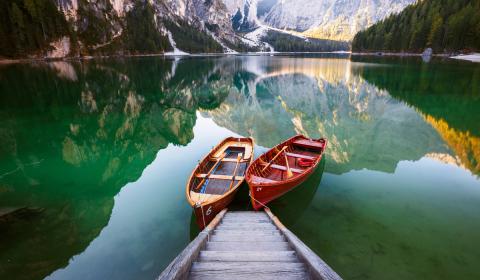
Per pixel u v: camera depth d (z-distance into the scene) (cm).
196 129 1972
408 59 8938
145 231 812
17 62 7775
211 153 1174
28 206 948
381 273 654
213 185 988
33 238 782
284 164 1202
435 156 1388
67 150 1509
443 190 1027
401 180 1106
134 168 1268
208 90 3603
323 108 2570
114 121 2070
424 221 846
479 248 728
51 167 1292
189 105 2716
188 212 907
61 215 899
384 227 817
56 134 1761
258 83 4188
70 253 725
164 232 806
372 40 14162
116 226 833
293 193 1017
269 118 2284
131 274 659
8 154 1450
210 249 556
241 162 1158
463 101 2567
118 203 962
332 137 1745
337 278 327
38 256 714
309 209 916
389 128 1891
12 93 2953
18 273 665
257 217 816
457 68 5362
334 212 897
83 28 12688
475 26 8538
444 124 1936
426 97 2783
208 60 10250
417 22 11506
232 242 581
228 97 3173
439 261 686
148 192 1039
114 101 2692
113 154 1448
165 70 5825
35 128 1869
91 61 8656
